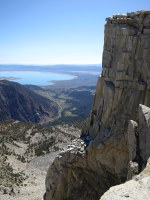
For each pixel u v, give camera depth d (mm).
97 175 26234
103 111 26609
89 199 26375
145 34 22922
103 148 24719
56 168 29609
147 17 22859
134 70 23766
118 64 24266
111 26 26234
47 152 95375
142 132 17000
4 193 53875
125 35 23859
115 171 24359
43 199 31891
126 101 24125
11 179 65500
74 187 27828
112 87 25406
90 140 27922
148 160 14617
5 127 135125
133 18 24156
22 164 84375
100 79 28016
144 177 13094
